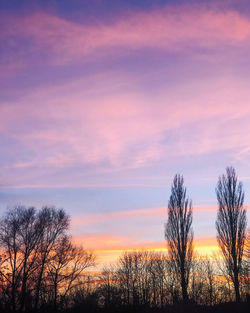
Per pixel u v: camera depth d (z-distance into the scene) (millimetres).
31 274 40344
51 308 41156
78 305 42781
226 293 39875
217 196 38500
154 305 44250
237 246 36500
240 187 38156
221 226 37469
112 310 42094
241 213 37281
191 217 38375
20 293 39125
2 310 37500
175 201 39031
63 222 43812
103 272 51969
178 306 36312
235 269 35875
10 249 40031
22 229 40906
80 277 45219
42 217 42594
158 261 50031
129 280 53000
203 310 35438
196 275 41812
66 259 43344
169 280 44312
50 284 42406
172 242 38125
